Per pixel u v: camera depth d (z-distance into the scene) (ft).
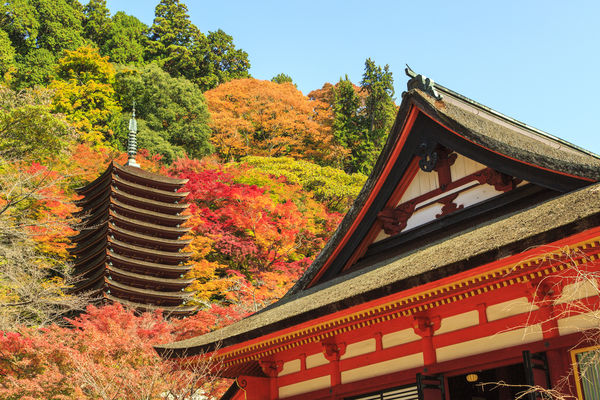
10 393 46.60
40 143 91.56
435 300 30.81
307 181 191.72
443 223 41.65
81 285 115.55
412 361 35.50
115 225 130.72
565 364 27.81
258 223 140.67
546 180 35.55
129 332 61.26
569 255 23.40
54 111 198.29
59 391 47.57
